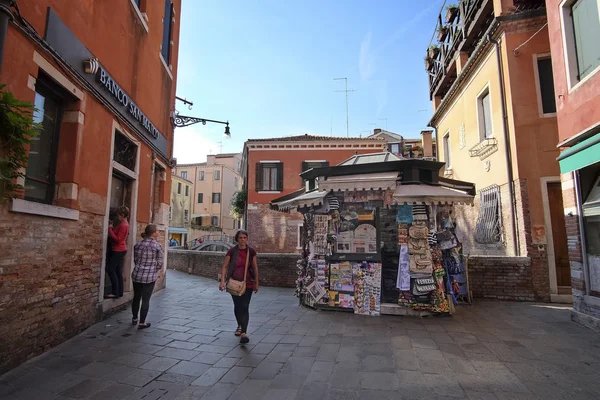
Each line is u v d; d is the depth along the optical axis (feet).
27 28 13.02
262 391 11.81
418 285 21.98
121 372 13.17
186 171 163.84
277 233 67.00
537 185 29.04
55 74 15.26
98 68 18.58
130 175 24.34
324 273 24.21
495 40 32.63
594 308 19.58
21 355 13.42
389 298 24.49
